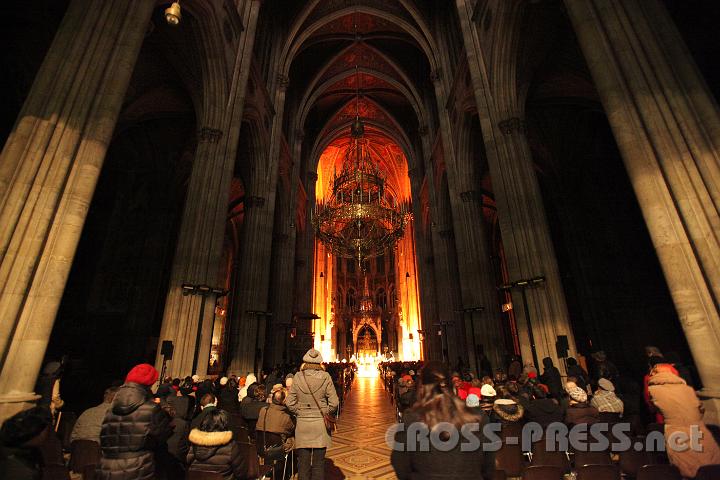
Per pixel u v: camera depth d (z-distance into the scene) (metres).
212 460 3.03
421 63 25.09
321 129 30.72
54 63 5.26
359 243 19.33
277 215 21.12
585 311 15.55
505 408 4.35
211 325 9.34
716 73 8.44
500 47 10.94
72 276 14.36
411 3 20.00
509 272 9.52
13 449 2.10
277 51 19.52
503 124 10.58
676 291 4.20
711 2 8.20
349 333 49.28
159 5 9.55
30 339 4.18
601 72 5.29
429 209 23.02
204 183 10.25
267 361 18.73
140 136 15.49
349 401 13.38
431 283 25.44
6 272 4.18
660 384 3.41
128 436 2.50
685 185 4.42
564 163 16.56
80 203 4.85
